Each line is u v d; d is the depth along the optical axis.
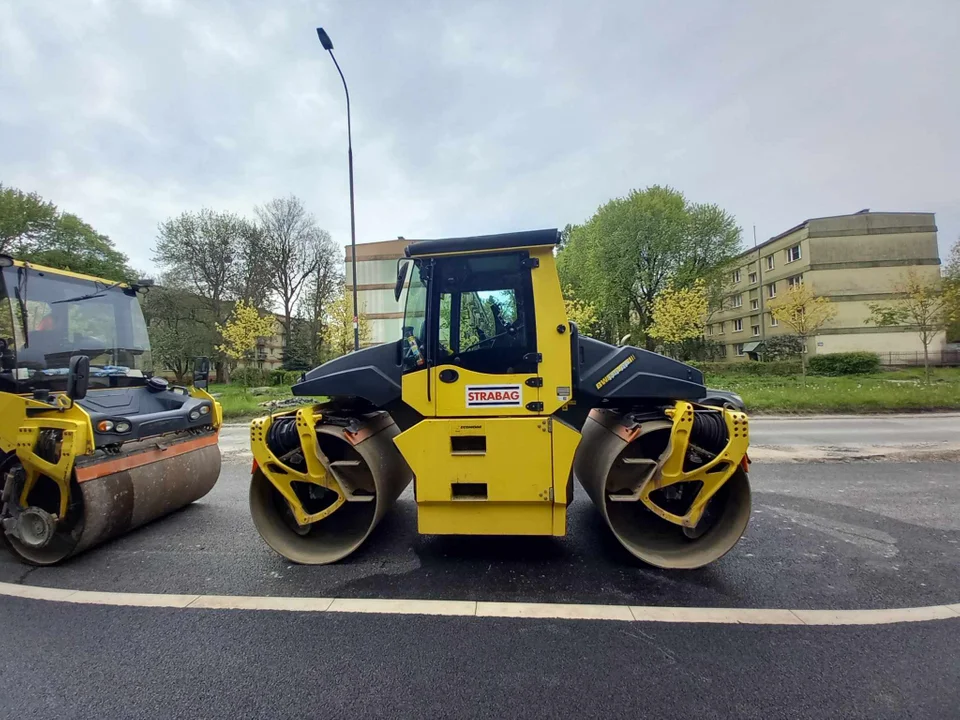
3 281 4.20
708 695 2.25
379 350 3.89
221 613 3.05
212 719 2.13
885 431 10.09
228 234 33.56
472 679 2.38
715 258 31.53
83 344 4.82
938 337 34.91
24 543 3.86
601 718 2.11
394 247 35.56
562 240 3.55
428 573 3.61
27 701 2.26
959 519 4.63
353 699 2.25
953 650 2.59
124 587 3.45
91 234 33.97
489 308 3.65
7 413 3.93
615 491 3.84
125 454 4.26
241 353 20.91
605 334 32.50
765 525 4.51
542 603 3.14
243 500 5.57
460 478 3.58
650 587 3.35
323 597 3.25
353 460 4.02
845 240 36.16
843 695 2.25
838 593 3.23
